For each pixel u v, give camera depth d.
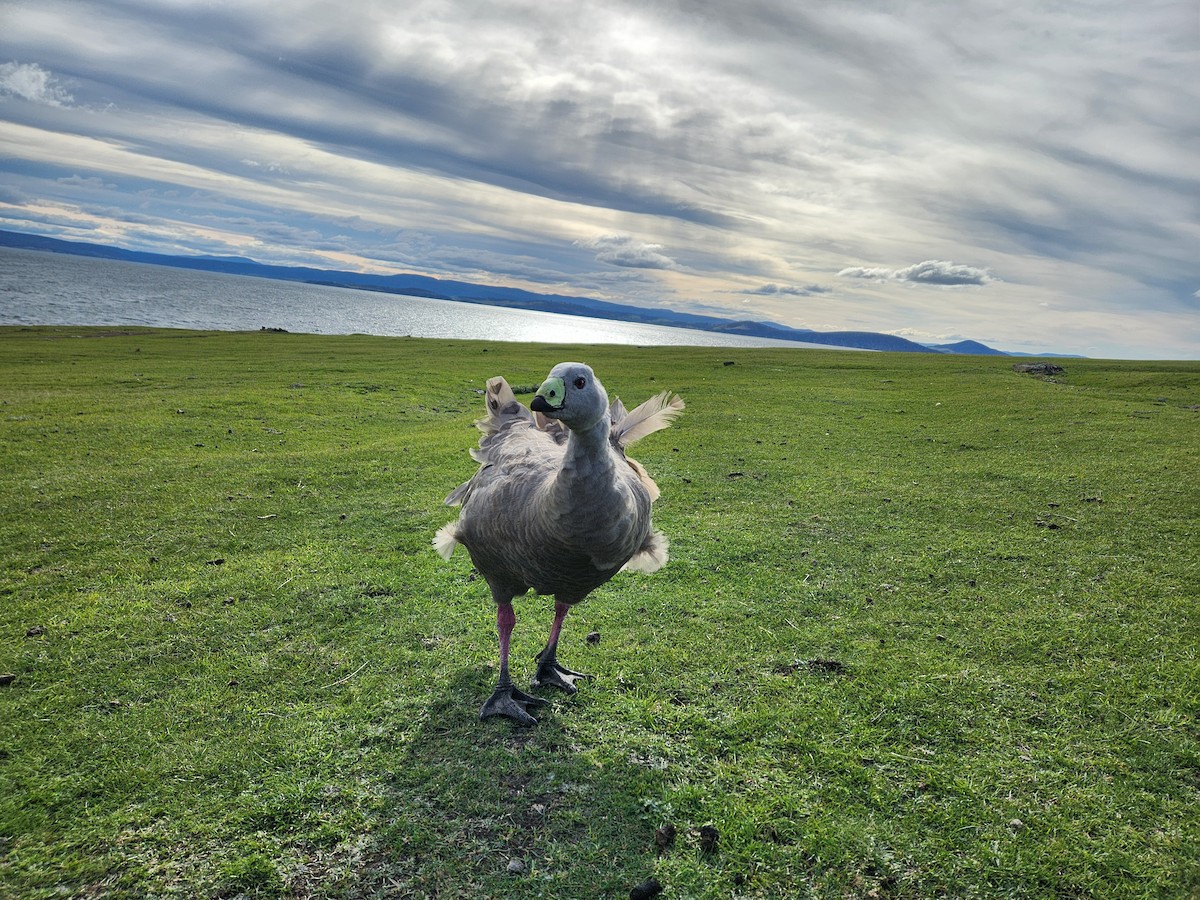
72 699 1.15
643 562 1.30
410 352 8.46
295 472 2.41
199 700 1.15
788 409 4.08
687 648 1.31
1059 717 1.09
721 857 0.87
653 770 1.01
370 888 0.84
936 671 1.21
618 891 0.84
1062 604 1.44
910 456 2.77
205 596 1.49
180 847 0.89
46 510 1.99
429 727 1.10
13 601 1.47
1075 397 4.41
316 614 1.43
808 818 0.92
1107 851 0.87
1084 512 1.99
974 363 7.73
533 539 1.04
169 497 2.11
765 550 1.75
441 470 2.47
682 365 7.14
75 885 0.84
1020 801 0.94
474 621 1.42
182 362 6.43
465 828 0.92
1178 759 1.00
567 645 1.33
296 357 7.32
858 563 1.67
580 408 0.93
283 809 0.94
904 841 0.89
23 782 0.97
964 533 1.86
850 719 1.10
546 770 1.01
